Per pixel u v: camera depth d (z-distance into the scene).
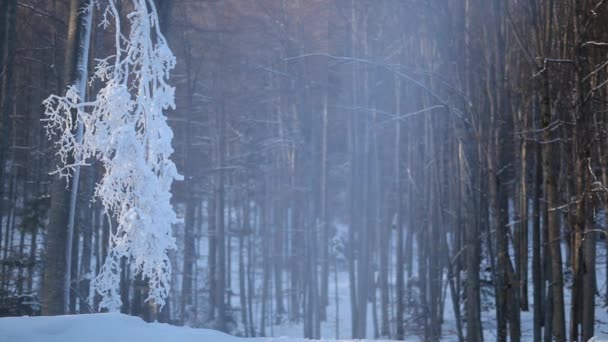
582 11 14.88
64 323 7.24
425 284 25.66
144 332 7.33
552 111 16.45
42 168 25.62
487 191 18.61
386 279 29.20
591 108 15.41
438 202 24.33
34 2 21.17
